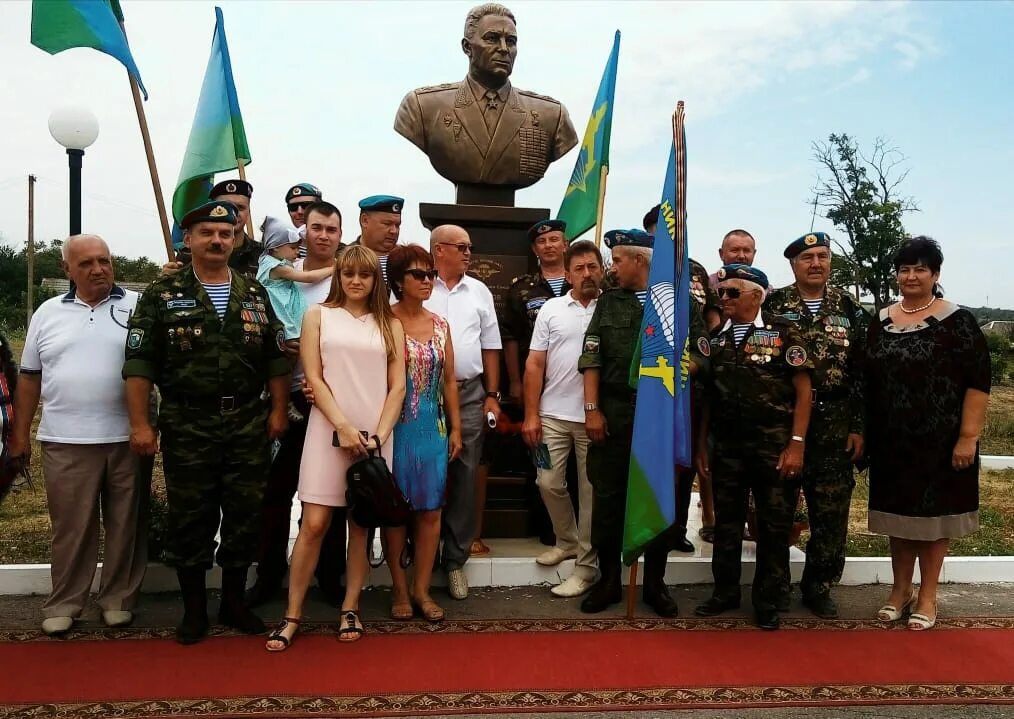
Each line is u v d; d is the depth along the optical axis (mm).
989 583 4430
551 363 4078
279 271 3887
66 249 3510
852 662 3250
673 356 3572
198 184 4992
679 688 2986
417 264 3619
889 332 3744
